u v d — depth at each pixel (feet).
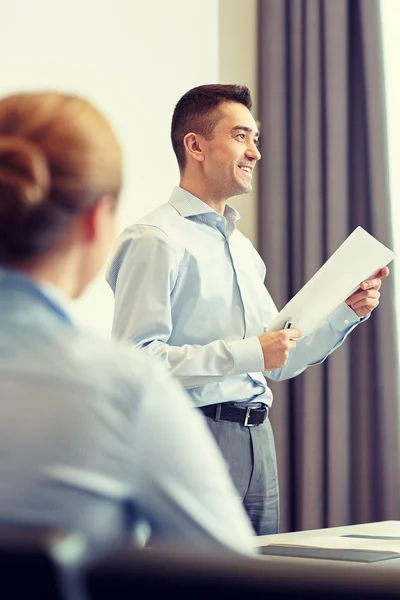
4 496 2.61
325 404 13.47
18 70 10.57
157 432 2.76
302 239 14.06
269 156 14.25
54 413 2.68
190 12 12.34
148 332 7.81
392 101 13.64
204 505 2.78
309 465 13.33
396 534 5.99
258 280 8.87
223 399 7.99
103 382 2.74
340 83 13.74
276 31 14.43
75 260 3.05
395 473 12.75
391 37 13.75
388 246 13.17
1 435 2.66
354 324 8.59
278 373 8.98
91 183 2.91
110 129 3.03
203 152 8.68
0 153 2.82
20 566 1.68
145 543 2.91
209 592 1.66
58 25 10.95
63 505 2.62
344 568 1.73
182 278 8.21
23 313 2.89
